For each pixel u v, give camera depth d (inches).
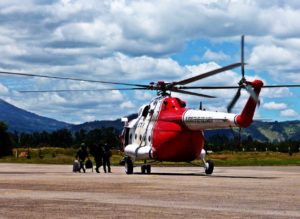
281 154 4315.9
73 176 1194.0
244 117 1128.2
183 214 501.4
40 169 1694.1
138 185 883.4
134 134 1475.1
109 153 1524.4
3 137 4753.9
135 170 1717.5
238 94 1122.0
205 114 1246.9
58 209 538.6
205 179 1085.1
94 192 740.0
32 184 898.1
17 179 1049.5
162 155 1355.8
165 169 1802.4
